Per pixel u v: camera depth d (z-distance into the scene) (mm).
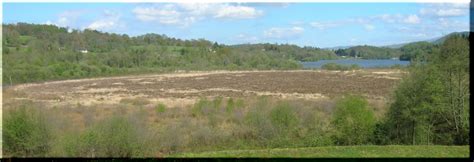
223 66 133875
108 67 112438
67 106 57500
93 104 62062
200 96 74062
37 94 71312
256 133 38812
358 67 124562
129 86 91812
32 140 33219
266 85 91562
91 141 32875
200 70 128375
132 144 33406
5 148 33250
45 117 35812
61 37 108500
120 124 33750
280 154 28750
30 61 87562
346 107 36469
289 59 146750
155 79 107000
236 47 145625
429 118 34844
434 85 34406
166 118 49250
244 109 49406
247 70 131625
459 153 26500
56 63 97250
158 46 136375
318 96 69125
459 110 34031
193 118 48219
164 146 36688
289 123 39062
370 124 35938
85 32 118312
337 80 96062
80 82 96125
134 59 121500
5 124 33156
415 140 34906
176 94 78000
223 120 45188
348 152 28312
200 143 38625
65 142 33281
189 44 144375
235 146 37438
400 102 36156
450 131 34781
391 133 36000
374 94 67625
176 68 126500
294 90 80875
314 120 40688
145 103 64438
